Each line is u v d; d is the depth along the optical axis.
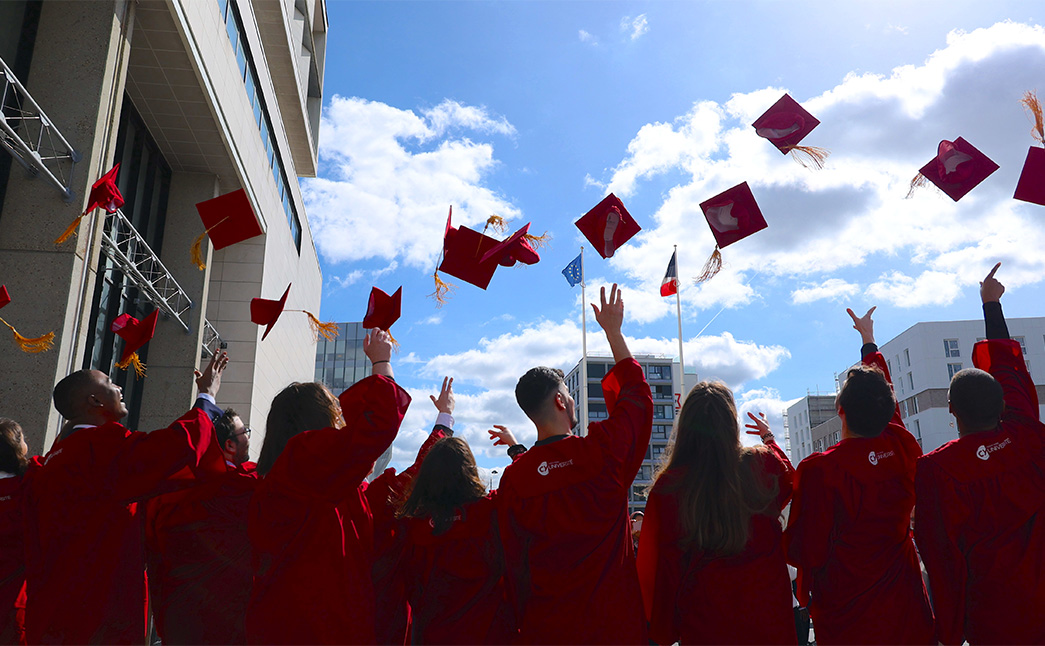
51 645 2.47
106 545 2.61
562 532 2.29
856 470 2.52
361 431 2.18
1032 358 54.03
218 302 20.33
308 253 31.62
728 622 2.41
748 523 2.43
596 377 80.00
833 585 2.54
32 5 9.88
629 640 2.25
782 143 3.74
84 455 2.57
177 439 2.54
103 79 9.73
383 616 2.77
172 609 2.84
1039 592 2.42
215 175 18.25
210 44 14.41
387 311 2.43
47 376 8.56
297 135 29.89
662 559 2.57
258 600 2.19
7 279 8.81
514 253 3.15
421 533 2.70
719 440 2.47
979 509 2.50
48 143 9.27
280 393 2.65
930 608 2.60
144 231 16.48
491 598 2.65
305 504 2.22
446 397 3.22
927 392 54.00
